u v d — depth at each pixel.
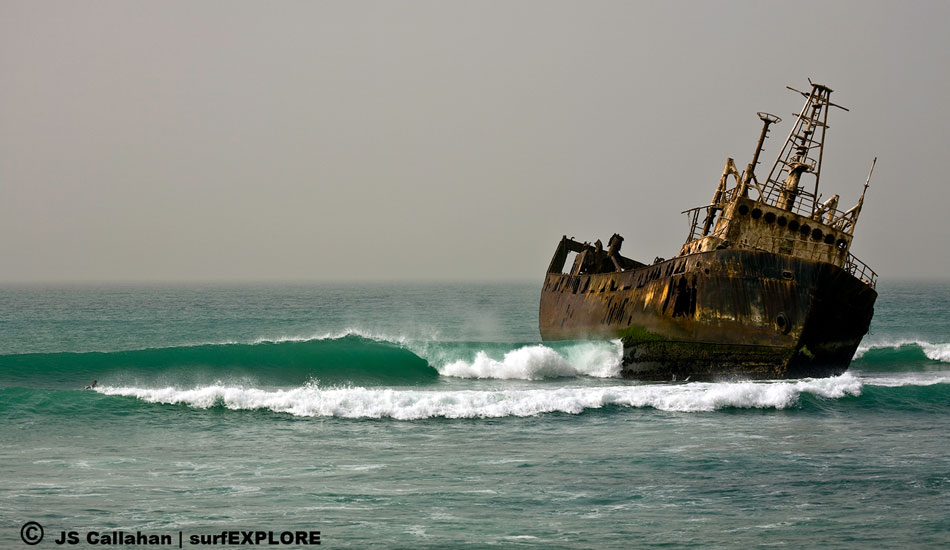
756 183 101.81
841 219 101.25
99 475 58.41
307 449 65.94
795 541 47.75
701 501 54.06
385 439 69.25
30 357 101.69
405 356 108.88
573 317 126.81
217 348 107.50
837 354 98.81
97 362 103.19
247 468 60.56
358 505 52.94
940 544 47.53
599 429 73.38
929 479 58.88
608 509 52.56
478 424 74.75
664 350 99.25
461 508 52.50
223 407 78.25
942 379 108.44
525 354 106.00
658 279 102.56
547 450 66.06
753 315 93.50
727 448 66.94
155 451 64.81
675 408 81.69
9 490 54.88
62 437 68.25
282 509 52.12
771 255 93.88
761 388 83.69
